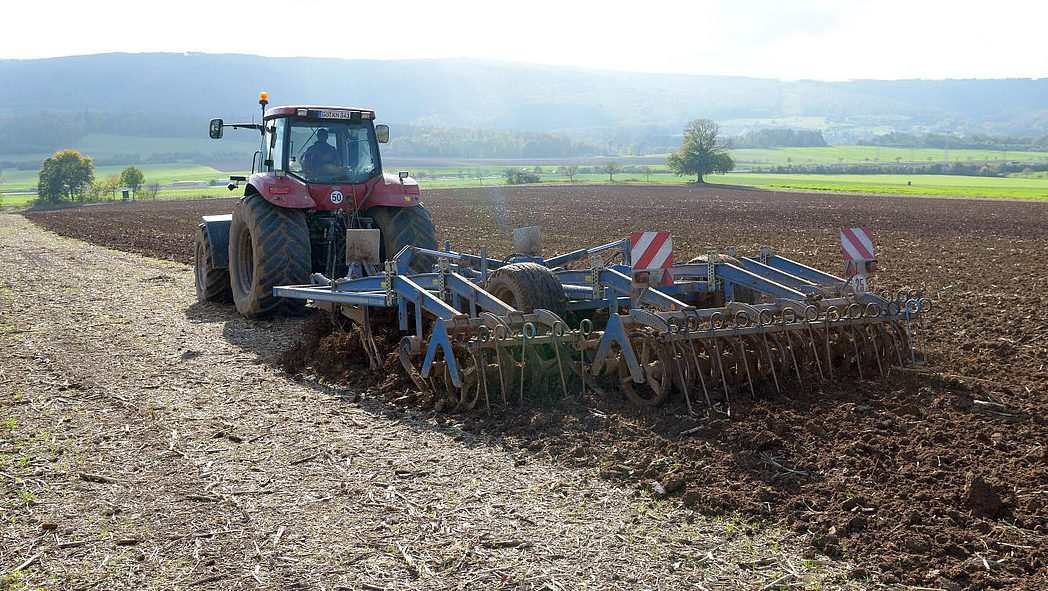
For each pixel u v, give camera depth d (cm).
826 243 2186
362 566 408
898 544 426
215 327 990
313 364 780
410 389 686
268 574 401
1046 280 1357
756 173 13012
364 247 889
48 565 411
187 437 593
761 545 428
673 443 555
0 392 710
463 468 529
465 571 403
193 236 2630
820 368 674
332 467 533
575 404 639
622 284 721
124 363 811
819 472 508
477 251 1931
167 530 446
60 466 538
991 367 749
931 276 1433
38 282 1400
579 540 432
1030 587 389
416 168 17050
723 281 832
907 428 579
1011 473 505
